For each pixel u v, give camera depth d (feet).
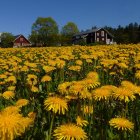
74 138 8.38
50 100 9.98
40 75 27.32
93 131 12.23
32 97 17.97
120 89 12.03
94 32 302.66
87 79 13.33
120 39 310.45
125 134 11.31
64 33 428.15
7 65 31.76
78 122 11.34
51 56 38.47
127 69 24.84
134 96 11.85
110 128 12.49
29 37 390.01
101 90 12.37
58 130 8.66
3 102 17.83
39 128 12.00
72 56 33.91
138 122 13.39
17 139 10.45
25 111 14.46
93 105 12.56
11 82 22.15
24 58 46.47
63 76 24.22
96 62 32.48
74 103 12.47
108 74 23.89
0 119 7.47
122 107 13.70
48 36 383.45
